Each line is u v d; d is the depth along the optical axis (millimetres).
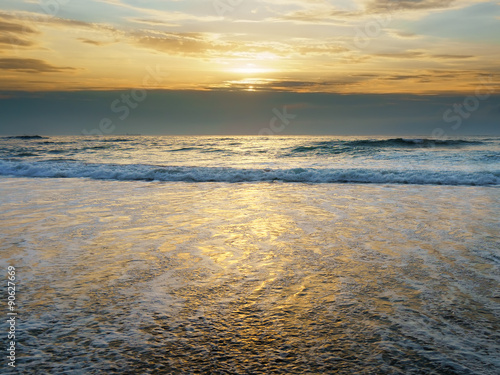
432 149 24391
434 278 3326
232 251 4168
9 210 6637
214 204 7355
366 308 2715
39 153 24516
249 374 1941
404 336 2316
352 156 21078
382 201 7770
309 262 3781
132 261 3801
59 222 5656
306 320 2535
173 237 4781
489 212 6535
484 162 16953
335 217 6086
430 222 5695
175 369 1977
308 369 1983
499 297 2902
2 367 1961
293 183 11102
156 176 12188
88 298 2873
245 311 2670
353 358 2084
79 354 2104
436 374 1930
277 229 5234
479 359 2062
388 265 3691
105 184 10609
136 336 2311
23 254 4016
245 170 12562
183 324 2473
